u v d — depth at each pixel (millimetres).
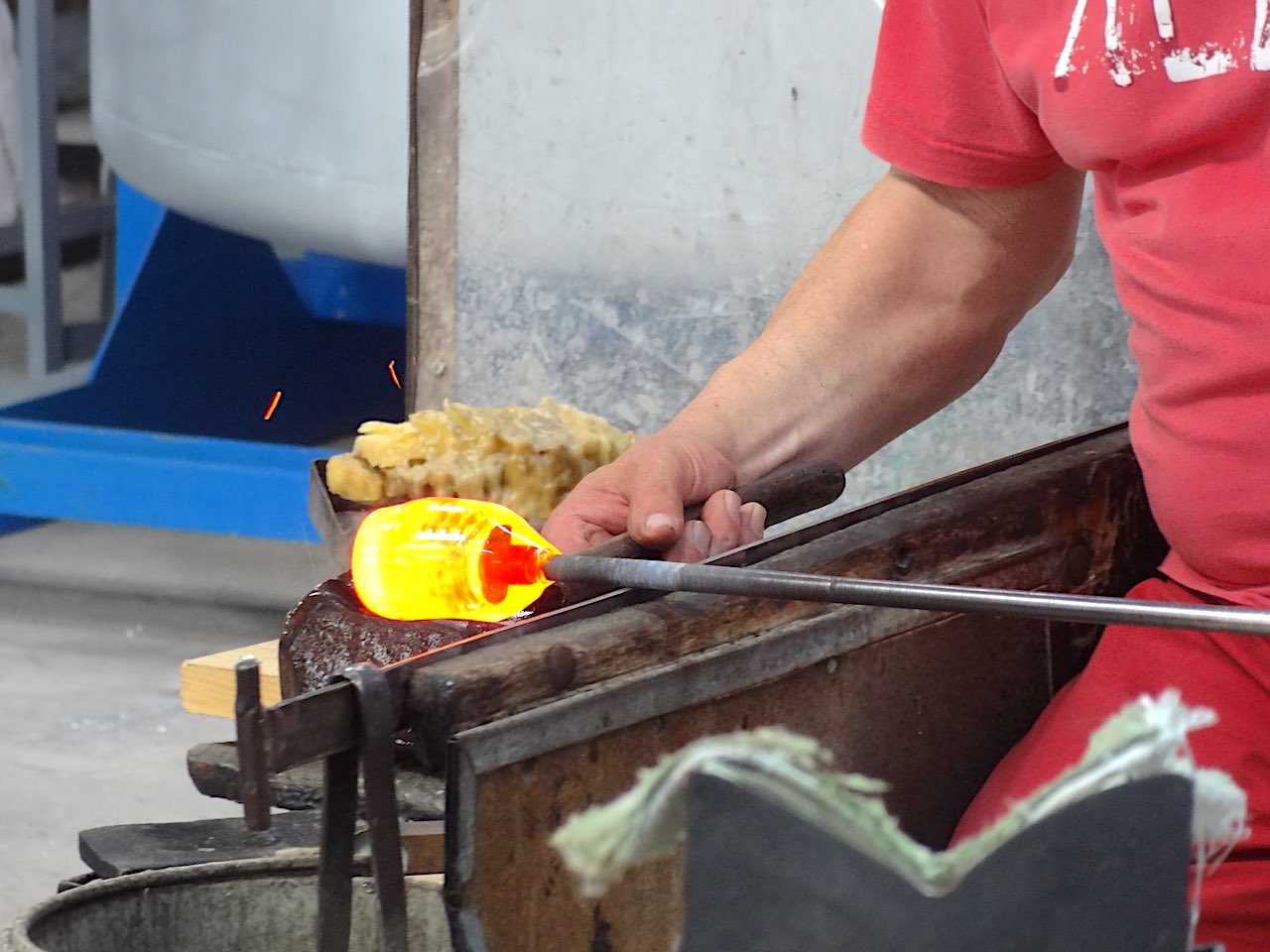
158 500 3840
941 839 1753
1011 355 2451
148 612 4062
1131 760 1180
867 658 1658
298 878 1479
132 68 4070
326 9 3650
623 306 2605
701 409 1892
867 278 1953
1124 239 1769
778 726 1581
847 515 1715
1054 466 1849
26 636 3902
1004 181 1914
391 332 5109
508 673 1408
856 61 2443
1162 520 1781
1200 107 1683
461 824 1380
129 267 4859
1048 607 1406
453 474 1951
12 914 2699
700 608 1529
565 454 1999
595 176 2578
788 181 2504
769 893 1162
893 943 1166
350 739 1332
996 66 1862
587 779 1442
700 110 2518
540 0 2551
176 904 1462
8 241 5418
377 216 3754
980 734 1780
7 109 5316
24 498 3908
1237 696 1720
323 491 1954
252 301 4949
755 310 2551
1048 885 1178
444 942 1490
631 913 1452
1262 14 1649
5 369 5355
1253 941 1646
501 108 2598
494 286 2656
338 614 1621
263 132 3840
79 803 3096
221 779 1519
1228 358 1690
